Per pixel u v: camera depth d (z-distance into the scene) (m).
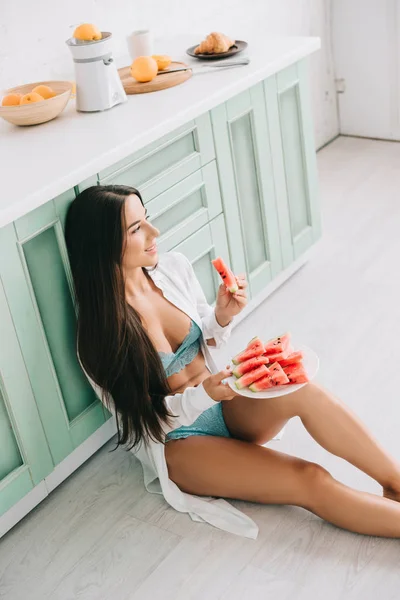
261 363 1.85
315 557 1.89
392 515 1.86
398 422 2.28
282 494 1.94
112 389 1.97
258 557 1.92
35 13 2.61
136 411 1.96
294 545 1.93
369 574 1.82
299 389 1.90
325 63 4.18
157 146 2.28
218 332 2.14
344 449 1.90
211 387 1.86
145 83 2.54
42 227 1.94
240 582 1.86
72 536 2.07
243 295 2.07
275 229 2.88
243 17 3.61
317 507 1.92
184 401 1.91
